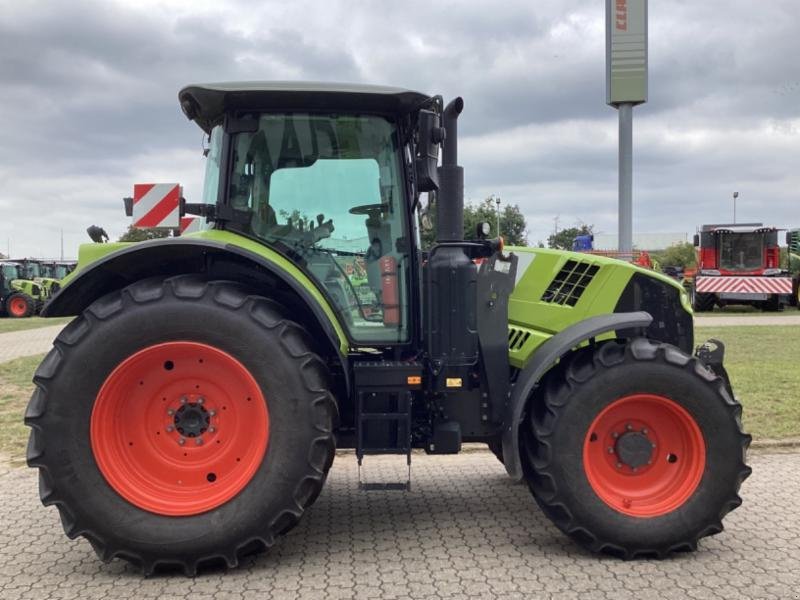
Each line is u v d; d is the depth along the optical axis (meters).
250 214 3.75
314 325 3.76
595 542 3.46
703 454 3.49
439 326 3.67
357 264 3.82
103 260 3.37
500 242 3.74
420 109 3.72
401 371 3.63
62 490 3.23
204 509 3.28
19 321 23.47
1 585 3.22
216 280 3.46
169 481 3.39
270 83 3.63
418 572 3.32
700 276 21.08
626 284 3.97
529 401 3.69
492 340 3.77
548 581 3.20
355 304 3.82
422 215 4.07
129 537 3.23
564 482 3.46
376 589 3.12
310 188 3.79
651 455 3.58
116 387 3.32
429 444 3.83
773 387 7.68
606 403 3.47
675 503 3.48
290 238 3.78
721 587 3.12
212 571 3.35
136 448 3.39
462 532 3.88
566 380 3.52
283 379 3.30
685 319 4.04
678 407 3.49
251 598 3.05
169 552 3.24
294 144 3.76
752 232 20.98
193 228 5.73
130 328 3.27
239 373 3.34
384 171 3.81
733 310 22.19
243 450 3.40
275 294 3.74
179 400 3.41
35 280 27.12
